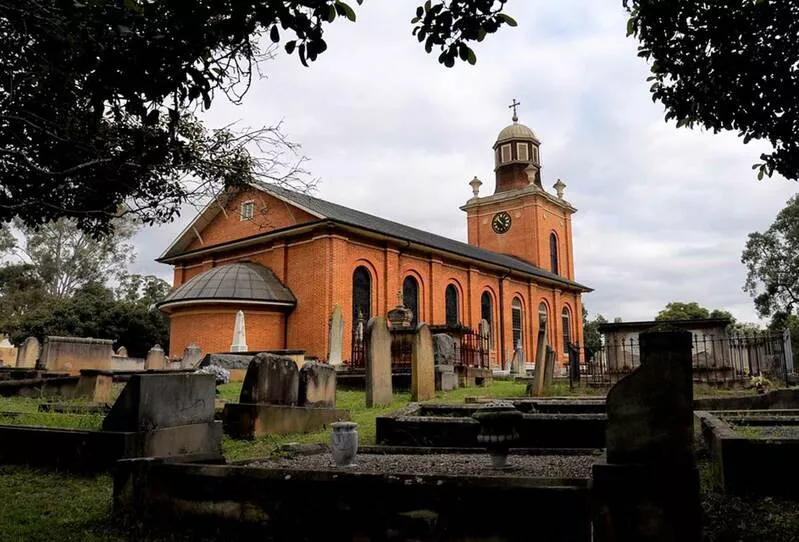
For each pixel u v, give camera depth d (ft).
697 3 19.17
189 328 80.59
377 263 91.25
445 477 12.35
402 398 43.27
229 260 95.61
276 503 13.50
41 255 143.33
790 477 15.43
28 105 20.53
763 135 20.81
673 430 11.56
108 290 139.64
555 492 11.65
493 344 115.44
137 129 21.13
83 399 38.96
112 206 24.17
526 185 153.89
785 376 52.85
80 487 19.40
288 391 30.60
